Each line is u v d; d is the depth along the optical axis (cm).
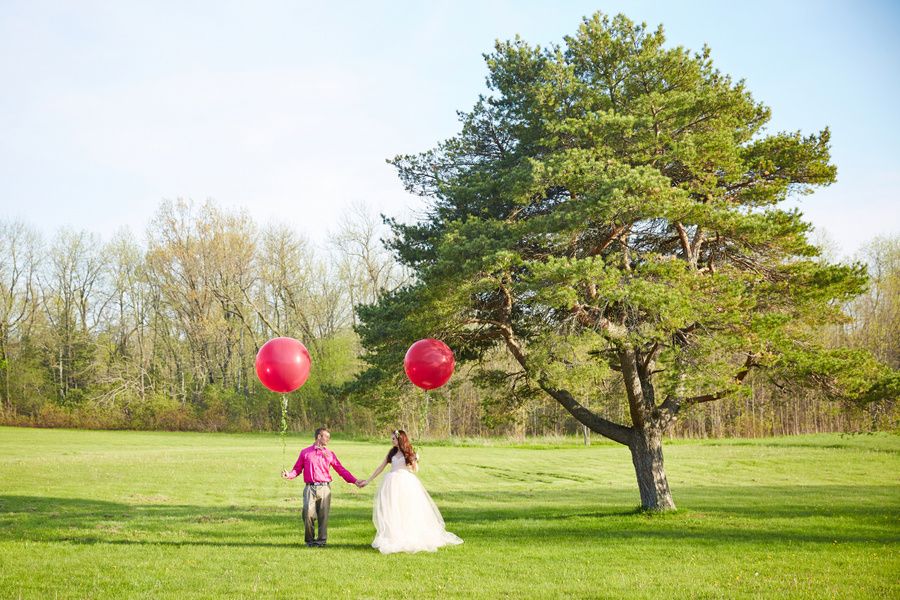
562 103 1664
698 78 1698
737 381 1528
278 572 900
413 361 1250
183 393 6812
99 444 4550
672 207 1407
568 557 1031
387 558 1009
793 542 1217
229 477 2670
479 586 824
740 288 1431
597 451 4356
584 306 1512
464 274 1466
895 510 1816
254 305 6303
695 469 3303
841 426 4966
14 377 6819
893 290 4722
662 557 1042
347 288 6325
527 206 1708
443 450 4425
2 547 1090
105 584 828
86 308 7069
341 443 5028
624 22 1666
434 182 1903
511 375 1902
